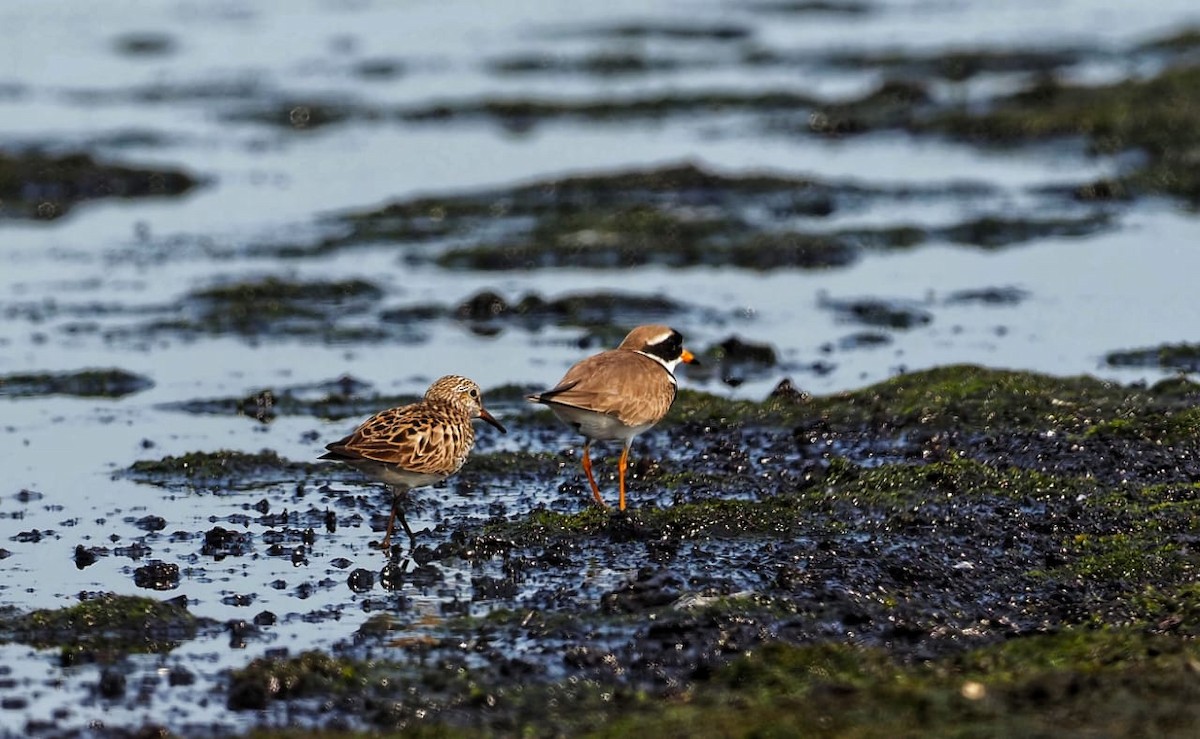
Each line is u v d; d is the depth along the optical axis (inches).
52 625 442.0
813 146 1306.6
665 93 1514.5
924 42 1876.2
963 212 1052.5
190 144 1355.8
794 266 944.3
